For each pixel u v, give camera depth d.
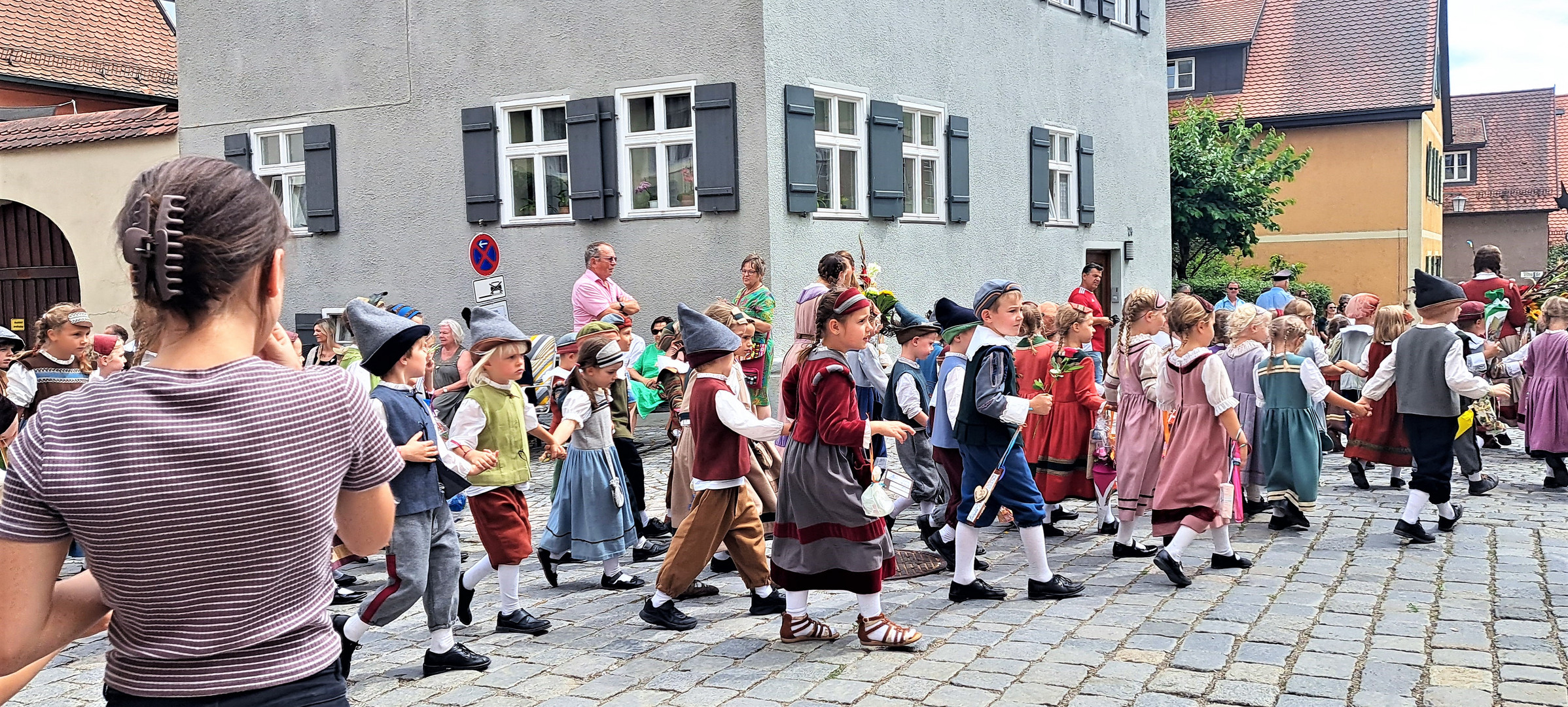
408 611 6.14
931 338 7.34
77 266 17.09
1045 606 5.84
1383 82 33.38
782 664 4.93
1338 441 11.80
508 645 5.36
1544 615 5.43
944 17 14.73
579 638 5.46
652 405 8.98
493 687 4.73
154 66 25.91
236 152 15.33
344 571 7.12
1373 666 4.68
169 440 1.81
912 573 6.71
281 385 1.92
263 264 1.96
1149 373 6.90
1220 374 6.19
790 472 5.16
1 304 17.72
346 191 14.62
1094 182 18.27
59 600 1.87
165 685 1.85
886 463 5.38
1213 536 6.65
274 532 1.89
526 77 13.38
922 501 7.43
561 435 5.98
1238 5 35.75
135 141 16.17
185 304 1.87
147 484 1.79
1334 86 33.81
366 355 4.79
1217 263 27.70
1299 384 7.65
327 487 1.95
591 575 6.91
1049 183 17.22
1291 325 7.73
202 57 15.48
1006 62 15.98
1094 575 6.55
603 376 6.19
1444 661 4.74
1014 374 5.96
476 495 5.55
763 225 12.22
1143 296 6.96
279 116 14.99
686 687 4.66
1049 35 16.97
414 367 4.86
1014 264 16.25
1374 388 7.48
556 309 13.47
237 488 1.84
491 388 5.48
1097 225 18.39
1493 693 4.34
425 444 4.58
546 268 13.48
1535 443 9.20
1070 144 17.66
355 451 2.01
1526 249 44.56
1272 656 4.85
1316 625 5.34
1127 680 4.57
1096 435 7.69
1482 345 9.95
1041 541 5.98
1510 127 46.28
